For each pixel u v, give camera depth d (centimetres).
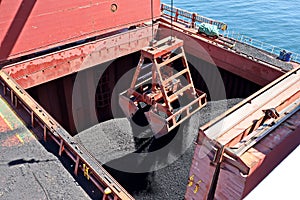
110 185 811
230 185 891
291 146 1019
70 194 885
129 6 1852
